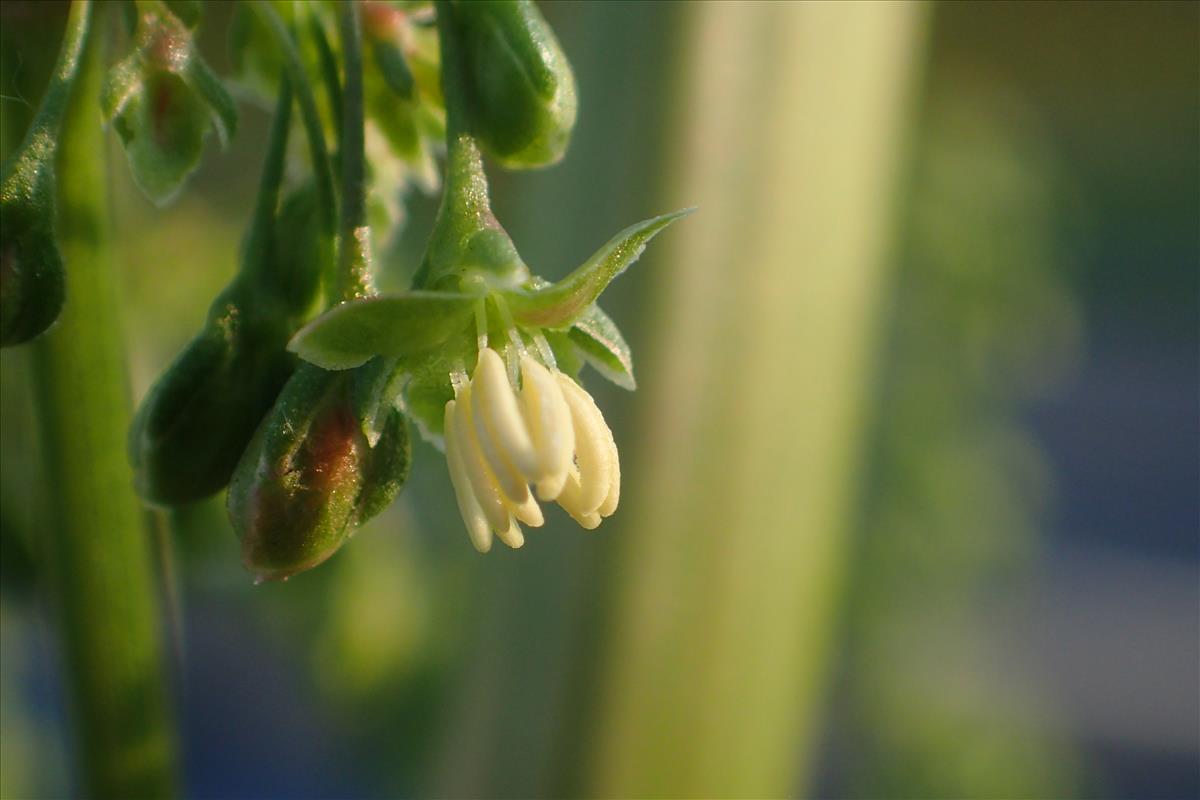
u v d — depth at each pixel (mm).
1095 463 280
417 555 68
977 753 107
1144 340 336
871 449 99
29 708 76
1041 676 198
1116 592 228
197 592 67
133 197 62
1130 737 188
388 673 67
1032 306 102
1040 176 103
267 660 154
